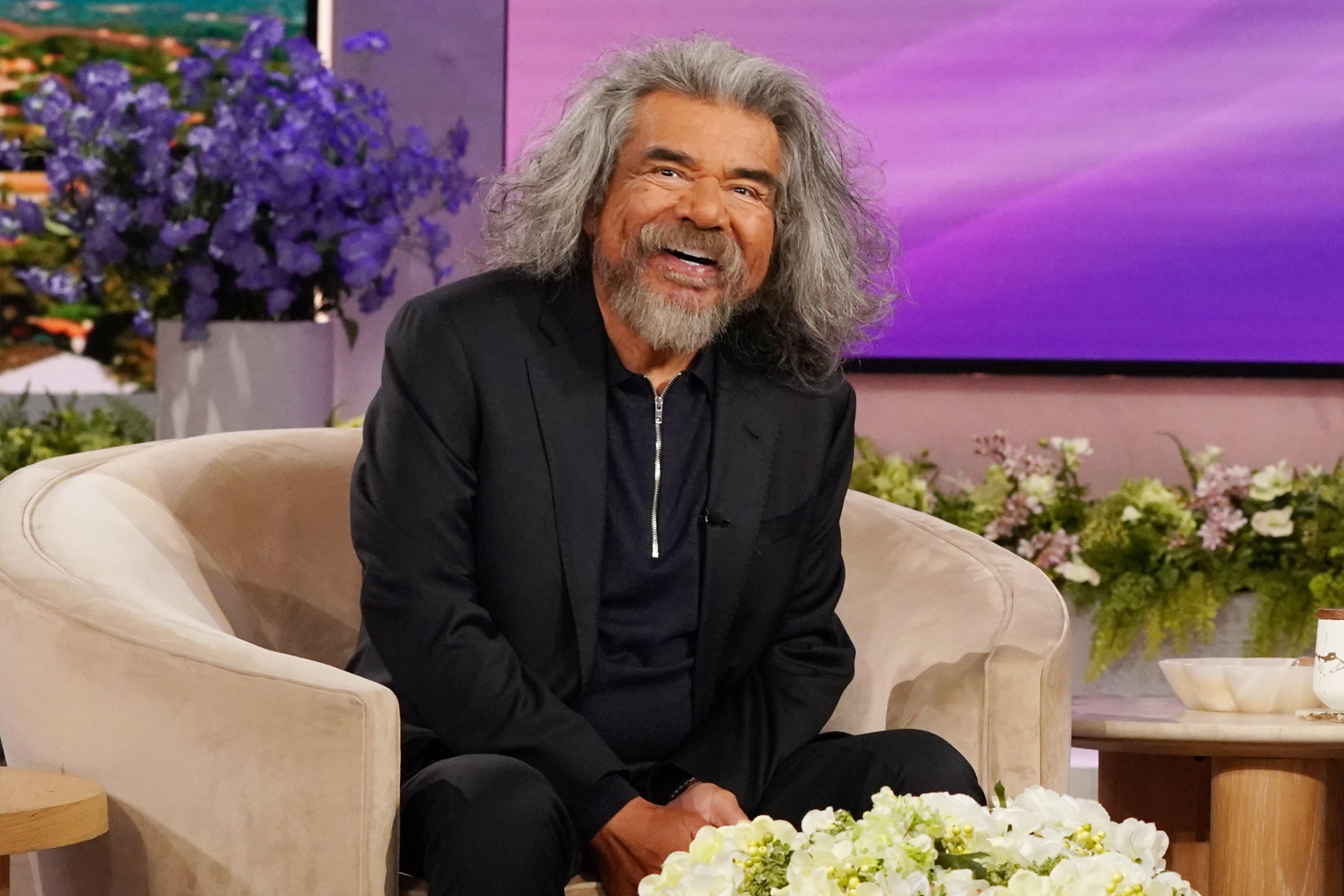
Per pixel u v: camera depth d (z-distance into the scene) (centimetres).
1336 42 782
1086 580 691
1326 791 461
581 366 398
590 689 392
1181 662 487
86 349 817
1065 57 789
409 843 353
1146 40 788
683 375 409
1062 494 720
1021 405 796
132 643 350
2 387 814
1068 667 418
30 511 408
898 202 796
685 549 402
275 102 692
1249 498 705
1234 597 696
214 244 663
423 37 803
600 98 405
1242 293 788
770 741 397
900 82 794
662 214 390
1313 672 470
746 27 796
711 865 261
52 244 812
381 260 674
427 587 374
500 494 386
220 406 670
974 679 414
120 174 677
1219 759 462
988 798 405
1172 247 789
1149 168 789
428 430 383
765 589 413
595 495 391
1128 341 791
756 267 400
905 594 468
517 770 348
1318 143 783
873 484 725
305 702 332
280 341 674
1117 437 793
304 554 459
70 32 823
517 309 402
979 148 793
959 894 241
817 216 422
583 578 386
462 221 809
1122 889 244
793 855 254
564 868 346
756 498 407
